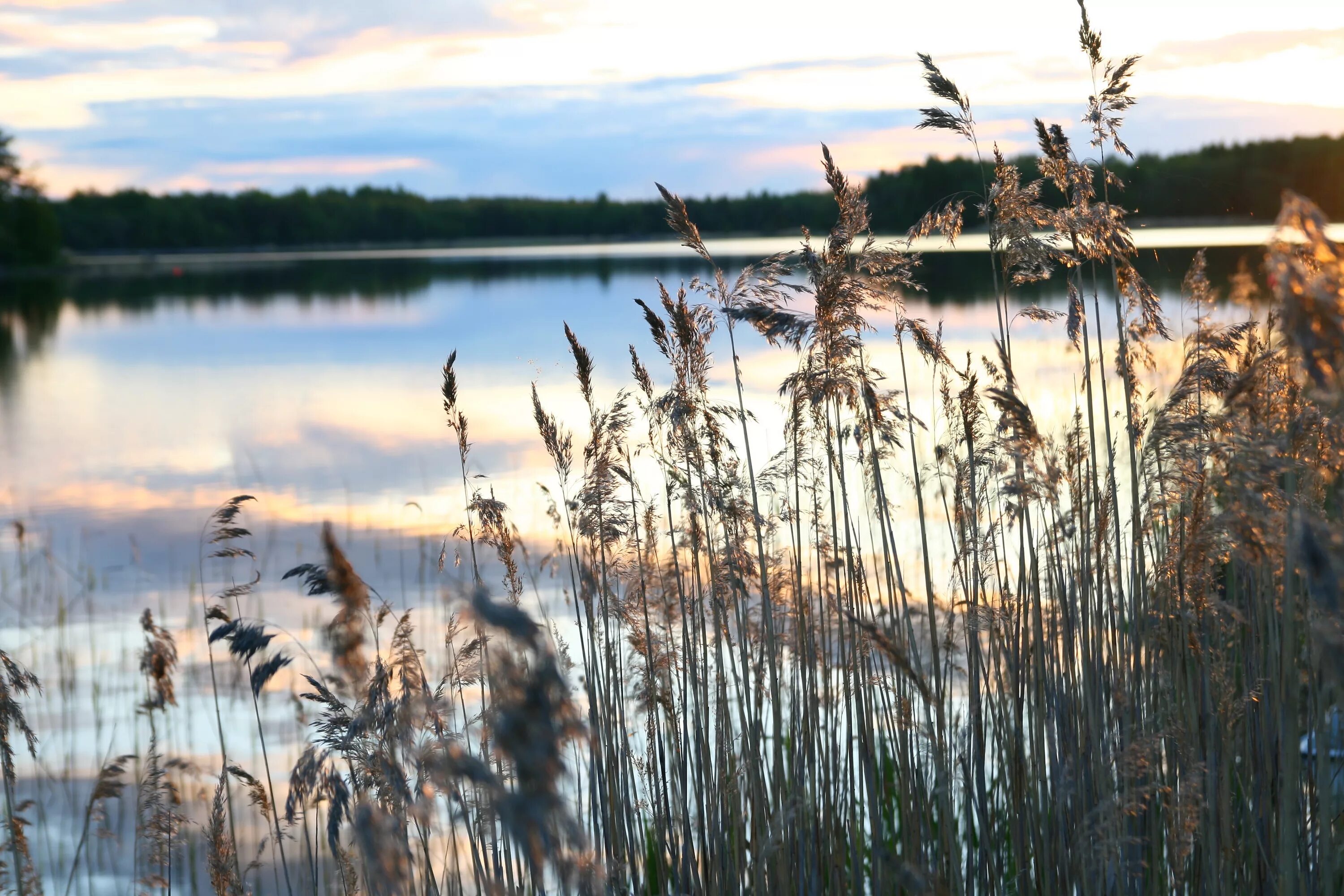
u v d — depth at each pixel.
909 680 4.28
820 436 4.66
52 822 6.31
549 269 84.44
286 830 5.99
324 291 68.88
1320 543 2.04
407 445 17.64
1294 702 3.16
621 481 4.84
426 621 8.28
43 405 24.98
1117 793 3.81
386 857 2.36
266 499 14.20
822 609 4.57
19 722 4.91
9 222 99.69
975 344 18.92
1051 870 4.05
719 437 4.73
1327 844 3.27
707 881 4.32
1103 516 4.27
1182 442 3.79
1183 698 4.12
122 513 13.75
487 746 3.84
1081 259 4.42
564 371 24.06
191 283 82.56
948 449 4.98
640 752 5.13
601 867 2.04
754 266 4.57
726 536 4.61
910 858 4.03
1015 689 4.23
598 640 5.06
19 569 11.24
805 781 4.34
